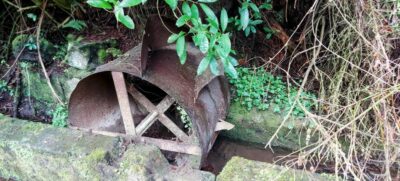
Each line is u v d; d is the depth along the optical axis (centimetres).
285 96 337
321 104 311
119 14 203
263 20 371
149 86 336
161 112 295
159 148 287
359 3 272
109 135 292
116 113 331
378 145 284
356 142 272
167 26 281
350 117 268
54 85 356
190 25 254
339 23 301
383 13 278
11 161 285
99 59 345
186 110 256
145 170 249
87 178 262
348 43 296
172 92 259
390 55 283
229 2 347
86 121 313
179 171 259
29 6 361
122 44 361
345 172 239
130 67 270
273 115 328
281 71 366
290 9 376
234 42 377
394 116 253
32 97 373
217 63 262
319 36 343
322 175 243
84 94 297
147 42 267
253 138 341
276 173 241
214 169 324
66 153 261
